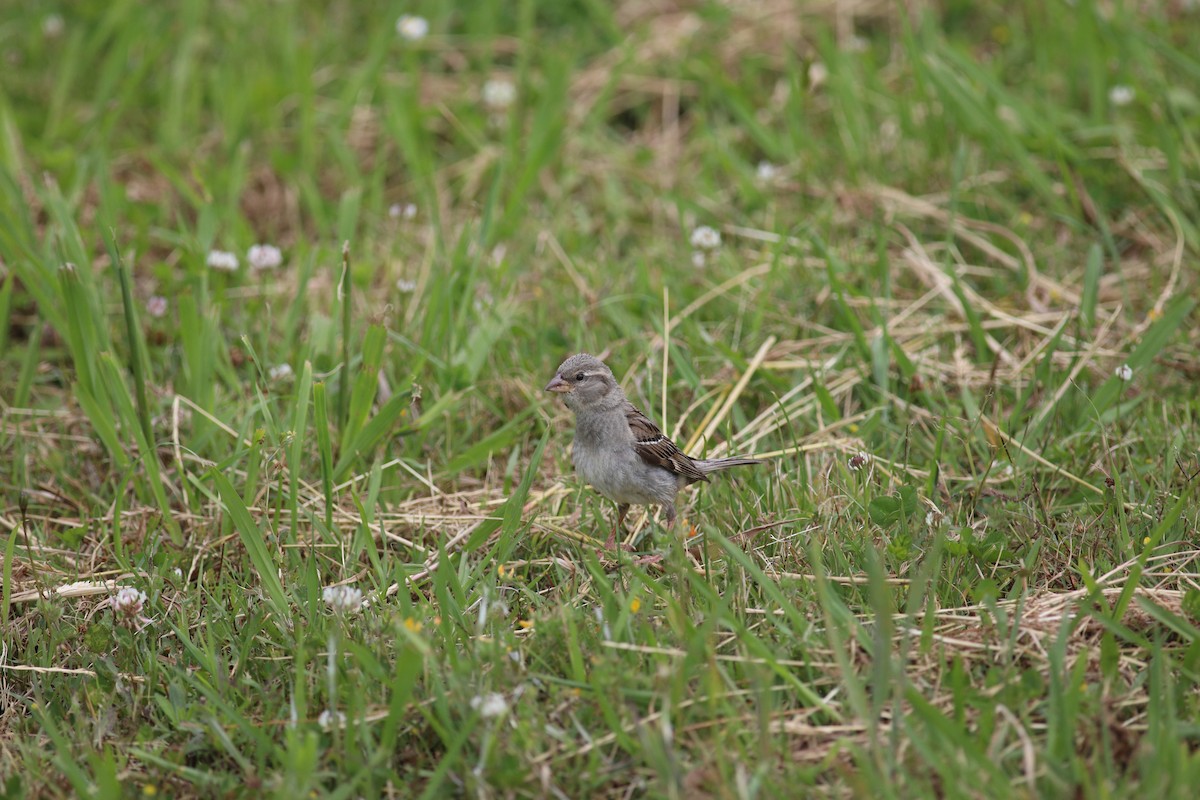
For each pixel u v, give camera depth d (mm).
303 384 9469
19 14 18984
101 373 10812
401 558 9922
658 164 16062
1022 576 8516
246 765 7434
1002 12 17812
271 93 16672
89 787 7414
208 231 13203
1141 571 8156
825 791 7027
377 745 7570
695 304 12680
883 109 15969
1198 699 7496
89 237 13531
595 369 9516
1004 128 14188
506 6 18859
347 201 13008
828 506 9555
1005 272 13414
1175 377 11617
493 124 16688
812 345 12344
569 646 7805
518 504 9219
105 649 8688
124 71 17531
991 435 10266
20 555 9922
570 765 7336
